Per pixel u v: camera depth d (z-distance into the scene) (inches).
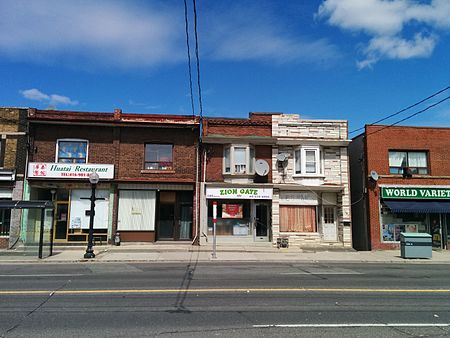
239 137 863.7
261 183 865.5
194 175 856.3
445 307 309.4
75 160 836.6
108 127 847.1
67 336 227.8
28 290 367.6
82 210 832.3
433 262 669.3
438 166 895.7
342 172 890.7
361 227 917.2
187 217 874.8
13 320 261.9
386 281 439.5
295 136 888.9
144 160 852.6
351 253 787.4
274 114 895.7
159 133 860.0
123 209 839.7
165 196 874.1
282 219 879.1
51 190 836.6
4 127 818.8
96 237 824.9
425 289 389.4
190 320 262.7
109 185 834.2
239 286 391.2
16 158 815.1
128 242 831.1
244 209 876.6
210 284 403.2
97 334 231.5
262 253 759.1
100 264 593.9
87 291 362.6
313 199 890.1
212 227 856.9
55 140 832.3
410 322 262.8
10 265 579.5
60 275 468.4
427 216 888.9
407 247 705.6
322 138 893.2
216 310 290.5
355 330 242.4
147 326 248.1
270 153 887.7
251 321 260.4
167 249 772.0
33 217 816.3
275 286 392.5
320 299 332.8
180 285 396.5
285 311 288.8
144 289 373.4
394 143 893.8
